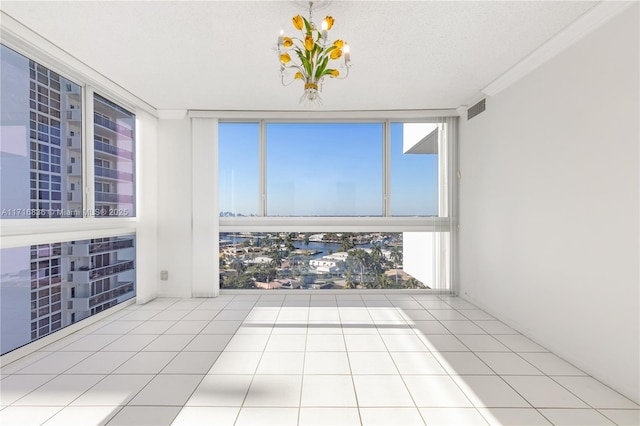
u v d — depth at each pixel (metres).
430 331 3.30
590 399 2.11
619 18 2.15
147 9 2.26
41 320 2.93
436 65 3.11
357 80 3.47
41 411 1.98
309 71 2.23
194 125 4.52
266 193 4.77
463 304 4.23
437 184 4.71
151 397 2.13
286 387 2.26
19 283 2.73
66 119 3.12
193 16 2.34
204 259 4.55
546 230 2.85
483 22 2.41
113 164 3.85
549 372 2.46
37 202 2.81
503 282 3.52
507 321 3.46
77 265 3.36
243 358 2.70
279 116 4.55
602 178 2.29
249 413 1.97
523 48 2.79
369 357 2.72
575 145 2.52
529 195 3.07
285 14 2.31
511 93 3.33
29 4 2.20
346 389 2.23
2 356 2.56
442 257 4.70
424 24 2.43
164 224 4.58
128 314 3.84
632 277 2.09
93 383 2.30
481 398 2.13
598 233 2.33
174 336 3.17
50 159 2.94
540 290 2.93
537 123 2.95
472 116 4.16
